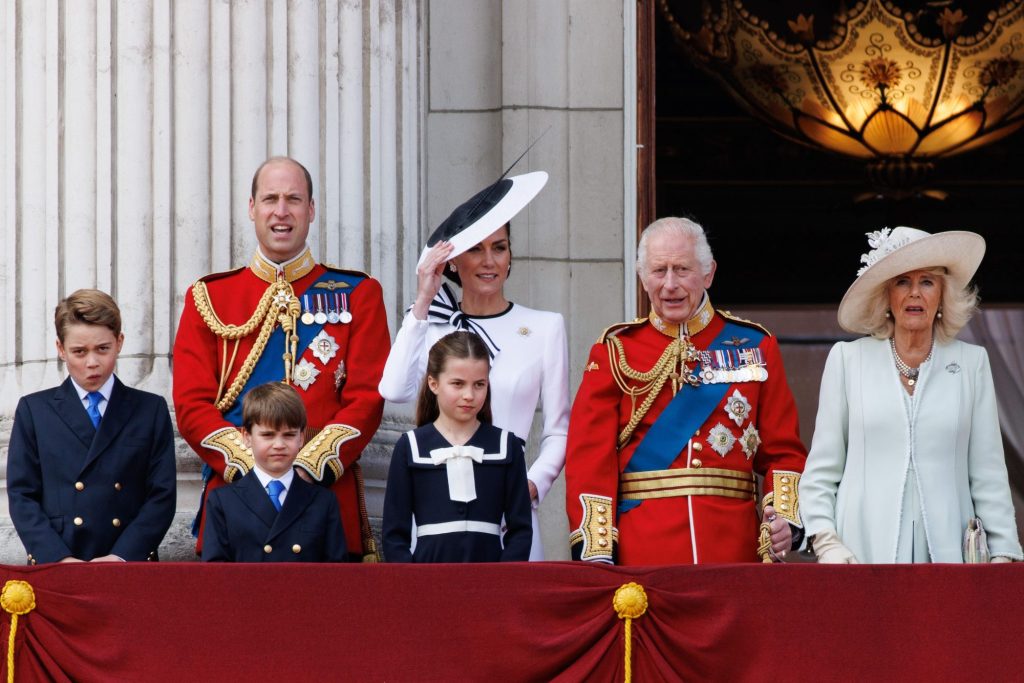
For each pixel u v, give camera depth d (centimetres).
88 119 2969
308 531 2388
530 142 3669
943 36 5672
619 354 2533
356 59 3100
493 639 2211
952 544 2369
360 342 2662
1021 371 6762
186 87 2972
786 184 7006
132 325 2916
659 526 2458
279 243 2664
